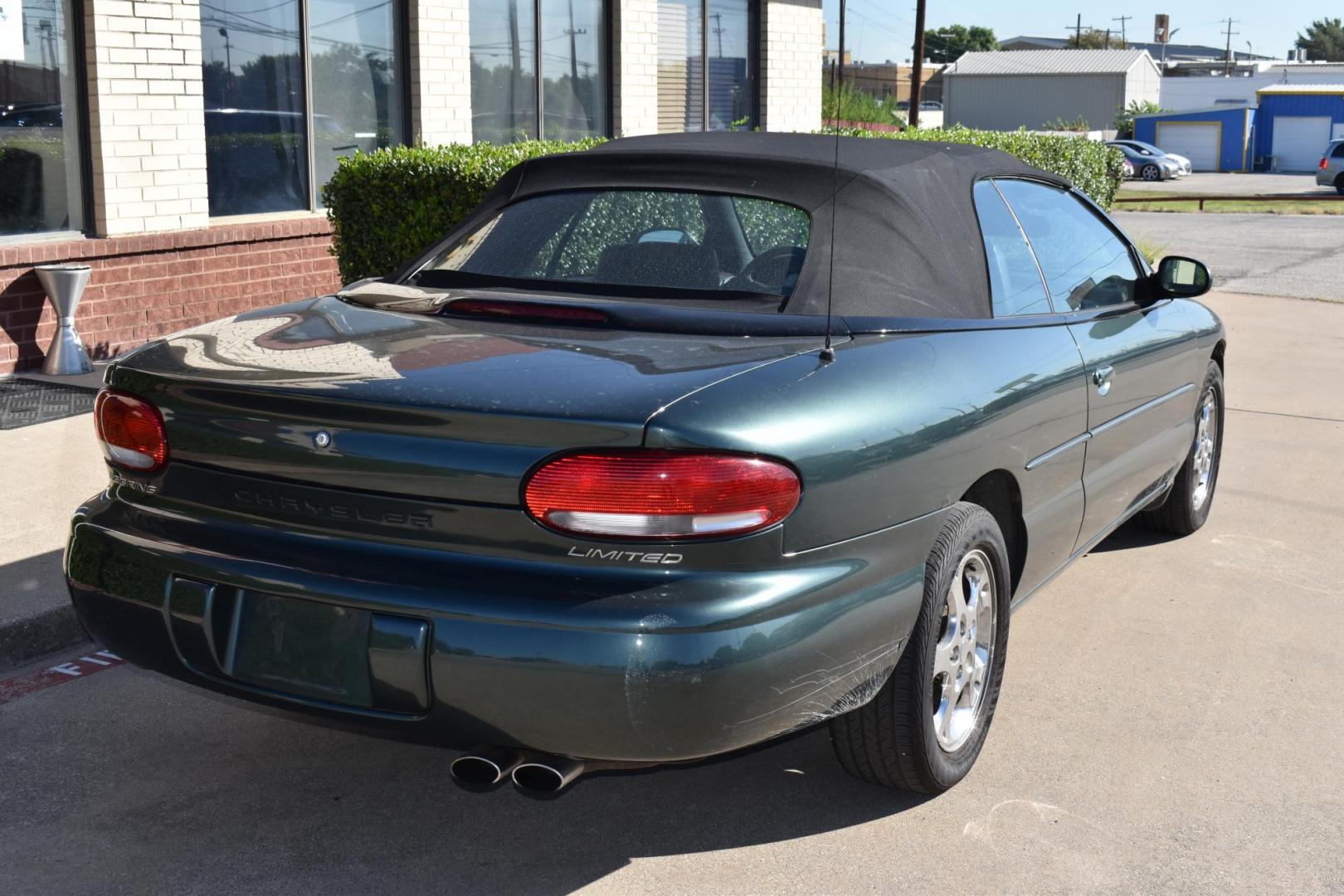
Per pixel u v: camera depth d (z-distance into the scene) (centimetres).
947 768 334
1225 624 473
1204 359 525
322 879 301
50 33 836
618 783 349
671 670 253
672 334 309
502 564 264
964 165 387
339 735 377
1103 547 563
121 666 423
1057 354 378
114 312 872
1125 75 7894
